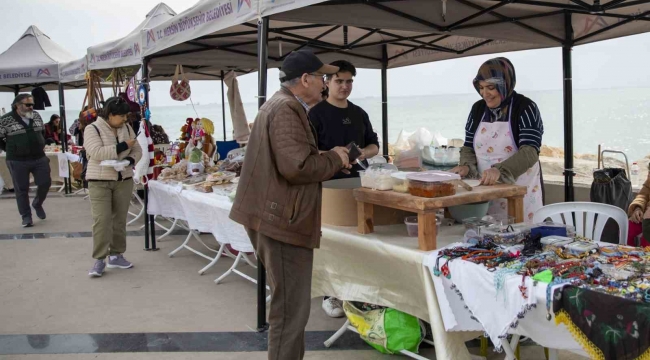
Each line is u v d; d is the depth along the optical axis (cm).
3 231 744
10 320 403
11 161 758
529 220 342
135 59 578
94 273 508
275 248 259
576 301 183
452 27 421
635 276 192
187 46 599
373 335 307
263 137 252
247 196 258
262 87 343
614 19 453
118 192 522
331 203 315
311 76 258
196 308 419
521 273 207
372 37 627
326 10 373
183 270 527
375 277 294
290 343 261
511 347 247
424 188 255
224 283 482
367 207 294
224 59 655
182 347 346
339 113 387
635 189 525
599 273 197
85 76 868
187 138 639
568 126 504
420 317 276
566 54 495
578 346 200
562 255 222
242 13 357
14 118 755
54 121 1248
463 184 272
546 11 458
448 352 246
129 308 423
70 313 415
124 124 522
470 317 242
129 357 333
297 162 241
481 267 220
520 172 294
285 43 628
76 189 1150
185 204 507
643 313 165
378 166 300
